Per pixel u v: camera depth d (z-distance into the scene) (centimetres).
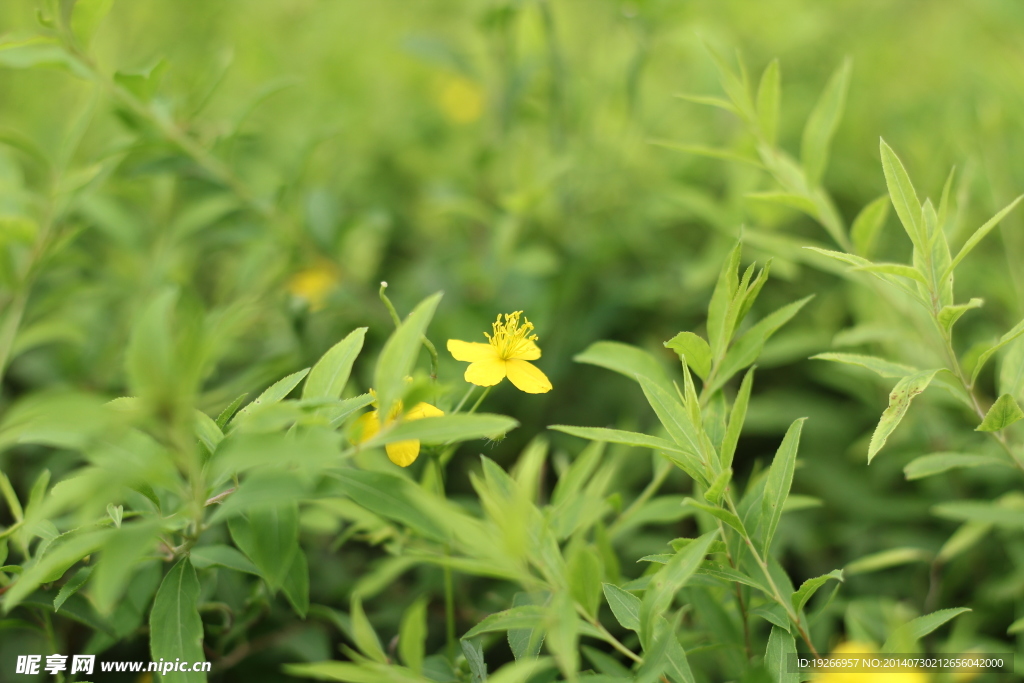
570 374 102
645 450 92
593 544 79
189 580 70
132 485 70
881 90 135
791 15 135
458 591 85
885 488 92
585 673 71
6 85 113
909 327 87
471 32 135
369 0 150
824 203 82
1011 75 98
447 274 106
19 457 88
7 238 83
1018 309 88
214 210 94
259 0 144
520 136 119
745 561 72
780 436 99
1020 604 83
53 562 66
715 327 74
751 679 68
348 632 80
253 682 82
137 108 85
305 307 90
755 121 82
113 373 91
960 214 81
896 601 87
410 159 129
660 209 111
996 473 88
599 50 133
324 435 66
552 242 114
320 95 132
